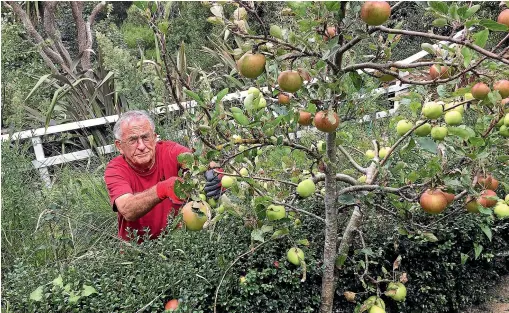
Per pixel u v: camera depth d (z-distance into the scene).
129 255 2.14
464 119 2.70
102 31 8.56
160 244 2.15
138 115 2.83
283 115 1.64
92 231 3.24
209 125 1.67
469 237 2.72
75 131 5.58
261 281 2.15
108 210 3.57
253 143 1.69
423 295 2.68
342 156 2.87
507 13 1.56
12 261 2.68
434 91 1.85
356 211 2.09
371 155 2.35
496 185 1.85
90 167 4.77
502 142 1.91
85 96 6.10
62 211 2.92
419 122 1.77
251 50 1.53
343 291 2.41
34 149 4.99
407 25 6.41
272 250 2.24
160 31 1.69
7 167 3.45
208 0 1.53
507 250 3.11
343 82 1.65
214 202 1.86
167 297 1.96
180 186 1.67
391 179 2.02
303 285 2.26
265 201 1.75
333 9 1.36
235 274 2.10
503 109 1.69
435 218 2.64
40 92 6.36
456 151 1.81
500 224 3.03
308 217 2.50
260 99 1.74
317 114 1.62
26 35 7.32
